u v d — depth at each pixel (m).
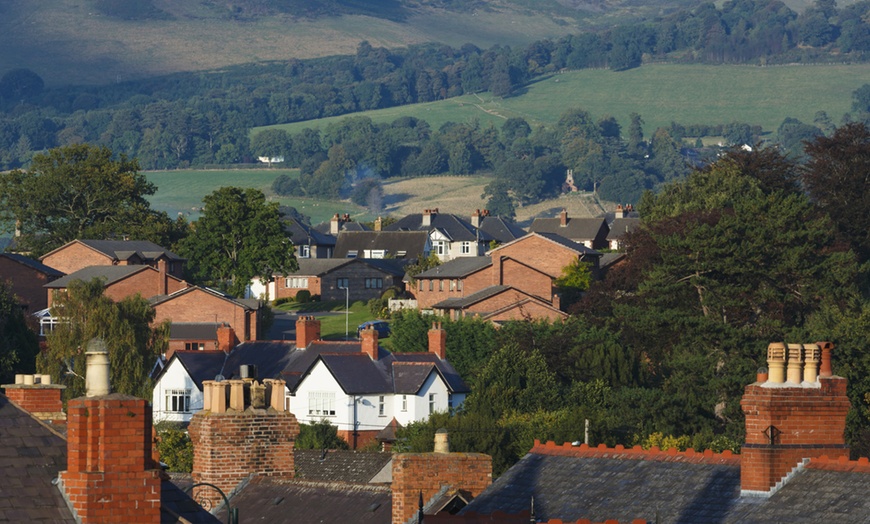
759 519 86.88
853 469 87.69
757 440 90.62
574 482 100.25
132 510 66.50
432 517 92.19
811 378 91.75
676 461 97.88
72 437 67.12
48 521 65.50
